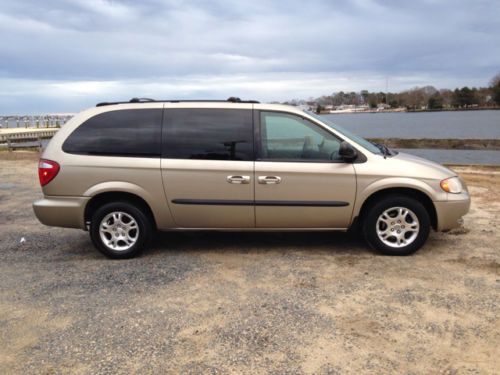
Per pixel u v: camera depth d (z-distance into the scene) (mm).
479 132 38719
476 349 3211
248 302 4035
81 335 3508
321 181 5027
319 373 2955
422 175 5051
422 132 39594
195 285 4457
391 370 2977
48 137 42375
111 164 5109
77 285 4539
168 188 5105
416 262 4977
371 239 5176
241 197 5082
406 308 3852
